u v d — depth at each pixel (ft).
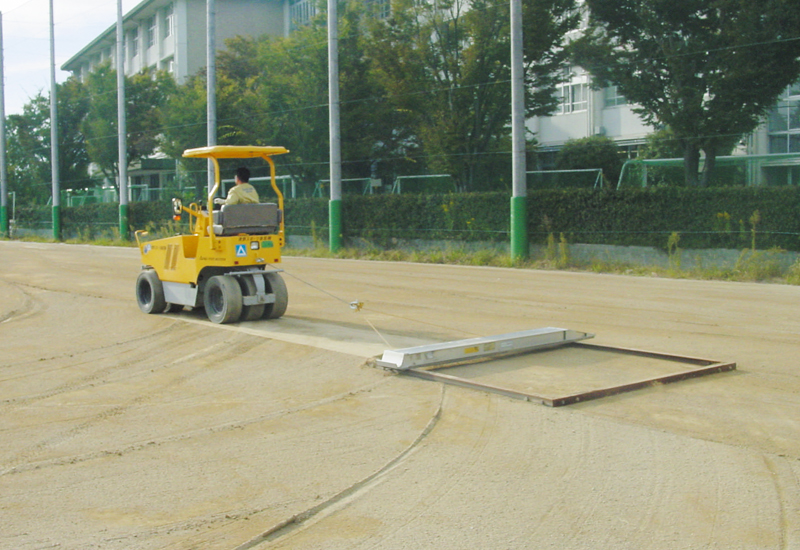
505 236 82.12
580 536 15.33
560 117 120.98
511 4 73.97
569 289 55.11
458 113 88.89
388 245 93.81
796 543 15.01
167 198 138.62
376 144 106.52
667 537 15.26
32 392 27.43
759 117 72.43
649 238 70.18
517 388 26.58
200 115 127.03
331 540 15.26
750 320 40.65
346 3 106.11
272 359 32.01
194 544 15.11
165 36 195.11
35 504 17.15
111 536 15.48
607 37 76.95
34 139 180.65
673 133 73.05
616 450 20.21
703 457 19.66
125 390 27.55
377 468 19.10
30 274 72.38
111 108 159.02
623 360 31.09
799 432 21.58
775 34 64.80
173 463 19.67
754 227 63.52
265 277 41.78
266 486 18.03
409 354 28.91
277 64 110.22
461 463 19.36
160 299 44.80
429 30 90.07
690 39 70.33
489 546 14.92
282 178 117.50
